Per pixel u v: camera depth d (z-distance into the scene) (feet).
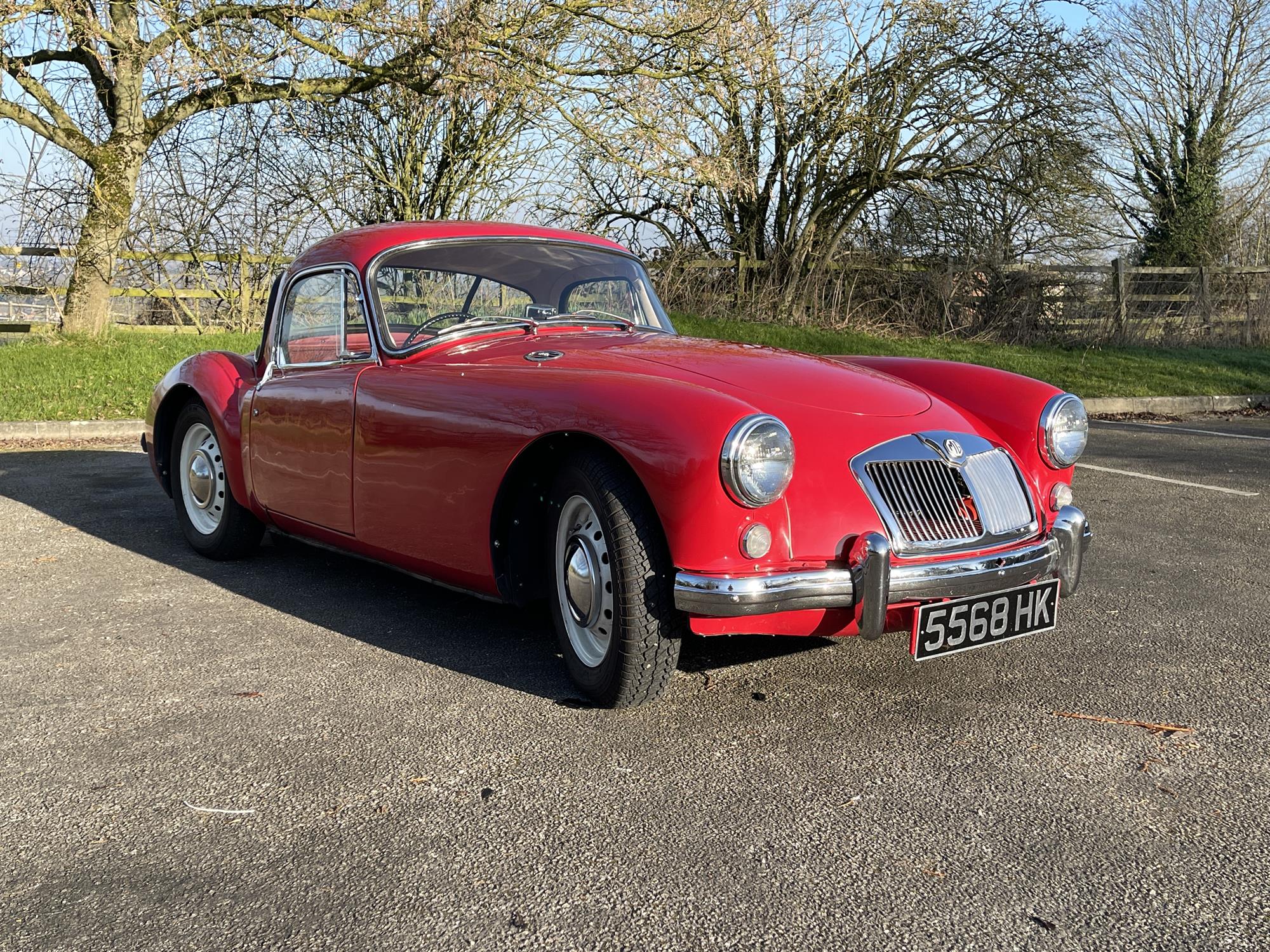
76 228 42.73
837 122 50.78
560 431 9.41
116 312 47.42
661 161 40.57
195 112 40.14
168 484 16.46
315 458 12.69
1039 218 54.60
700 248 55.31
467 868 6.84
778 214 55.11
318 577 14.49
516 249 13.44
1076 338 54.39
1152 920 6.25
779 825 7.40
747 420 8.49
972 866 6.87
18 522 18.02
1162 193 78.28
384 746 8.72
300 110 43.73
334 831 7.34
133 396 32.53
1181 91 77.25
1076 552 10.41
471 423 10.28
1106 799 7.81
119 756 8.56
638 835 7.27
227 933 6.14
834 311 54.44
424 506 11.00
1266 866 6.88
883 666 10.69
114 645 11.37
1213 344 56.03
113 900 6.51
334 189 46.11
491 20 36.27
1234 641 11.55
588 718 9.33
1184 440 29.96
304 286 13.44
